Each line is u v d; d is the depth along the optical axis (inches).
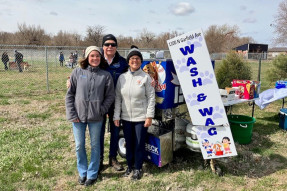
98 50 116.0
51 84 490.0
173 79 131.4
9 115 252.8
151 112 122.0
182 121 144.8
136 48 124.0
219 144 130.0
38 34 1839.3
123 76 125.3
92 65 115.8
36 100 336.2
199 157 155.3
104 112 119.7
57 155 160.6
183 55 123.5
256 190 122.6
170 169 141.3
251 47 2128.4
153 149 136.6
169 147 137.6
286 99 333.7
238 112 271.4
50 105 305.7
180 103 139.8
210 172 137.3
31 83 496.1
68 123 228.7
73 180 132.3
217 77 289.0
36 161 149.3
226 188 124.3
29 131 203.6
